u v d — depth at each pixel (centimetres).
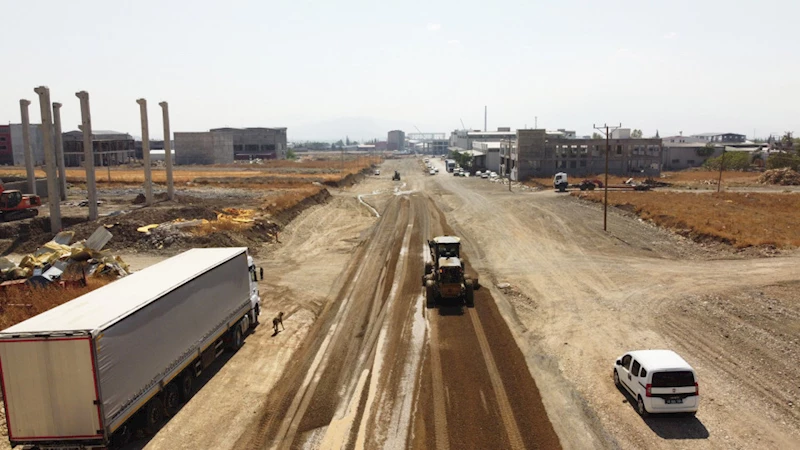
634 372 1972
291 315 3098
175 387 1980
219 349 2414
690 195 7794
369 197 9681
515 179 12812
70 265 3441
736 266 3991
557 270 4081
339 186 11362
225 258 2436
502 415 1884
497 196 9212
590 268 4119
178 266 2267
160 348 1827
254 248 4919
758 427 1823
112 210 6334
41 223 5484
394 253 4744
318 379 2220
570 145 12431
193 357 2070
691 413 1900
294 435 1780
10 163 15588
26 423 1511
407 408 1945
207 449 1708
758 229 4856
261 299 3434
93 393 1498
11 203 5534
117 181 10375
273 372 2306
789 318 2822
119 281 2027
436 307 3181
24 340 1478
